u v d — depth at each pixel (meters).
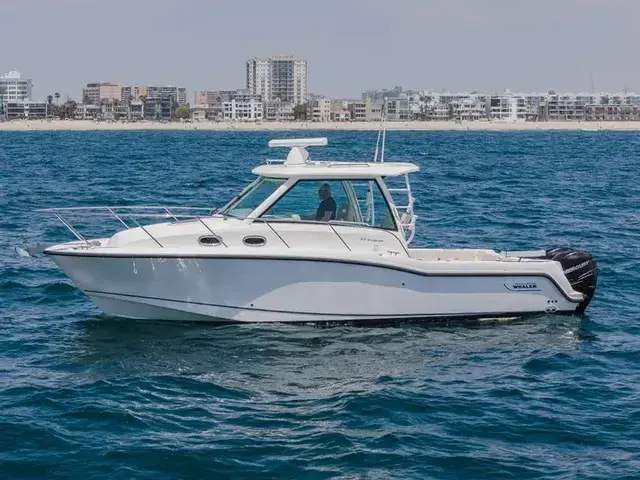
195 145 123.50
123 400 12.05
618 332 15.78
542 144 132.00
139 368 13.41
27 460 10.21
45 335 15.14
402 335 15.08
